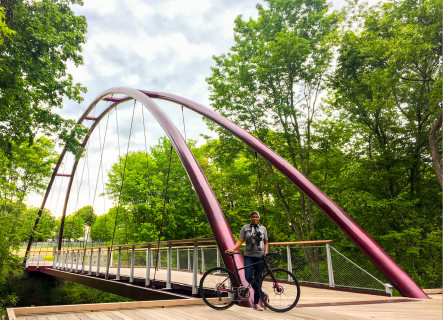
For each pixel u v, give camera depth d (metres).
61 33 13.55
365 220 14.31
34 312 3.46
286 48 15.28
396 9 13.03
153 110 12.70
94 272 13.20
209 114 12.07
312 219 16.42
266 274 3.99
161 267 14.85
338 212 7.59
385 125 14.96
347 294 6.55
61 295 23.34
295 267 8.97
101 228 45.97
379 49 12.20
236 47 17.30
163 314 3.58
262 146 9.66
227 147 17.30
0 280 17.89
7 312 3.34
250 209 23.31
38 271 24.17
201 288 4.17
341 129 16.23
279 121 16.56
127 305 4.00
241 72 16.30
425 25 12.16
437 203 14.06
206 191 7.25
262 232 4.07
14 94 12.48
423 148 14.42
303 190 8.34
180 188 26.69
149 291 7.30
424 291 6.50
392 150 14.62
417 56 11.05
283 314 3.64
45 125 14.77
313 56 16.42
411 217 12.91
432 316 3.52
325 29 16.28
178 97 14.48
